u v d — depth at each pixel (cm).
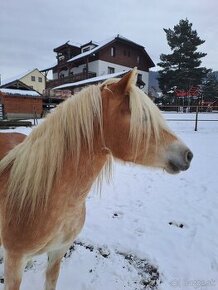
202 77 3491
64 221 159
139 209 383
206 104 2953
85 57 3244
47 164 146
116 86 140
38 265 261
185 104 3212
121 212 373
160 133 138
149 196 433
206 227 334
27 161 150
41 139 149
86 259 271
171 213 372
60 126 146
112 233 317
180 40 3519
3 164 162
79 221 175
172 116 1905
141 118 133
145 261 271
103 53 3278
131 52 3531
